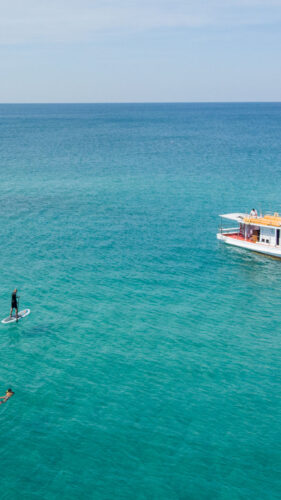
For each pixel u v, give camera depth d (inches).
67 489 1018.7
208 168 5689.0
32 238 2940.5
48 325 1793.8
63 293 2095.2
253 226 2822.3
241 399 1338.6
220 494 1010.1
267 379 1443.2
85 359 1550.2
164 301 2031.3
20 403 1307.8
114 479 1046.4
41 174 5408.5
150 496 1002.1
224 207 3752.5
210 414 1269.7
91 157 6914.4
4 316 1865.2
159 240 2947.8
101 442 1158.3
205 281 2279.8
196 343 1667.1
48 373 1464.1
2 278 2250.2
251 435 1190.3
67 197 4192.9
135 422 1234.0
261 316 1895.9
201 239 2984.7
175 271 2410.2
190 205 3846.0
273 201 3892.7
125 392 1366.9
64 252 2677.2
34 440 1163.9
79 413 1268.5
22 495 1000.2
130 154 7234.3
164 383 1414.9
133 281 2258.9
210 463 1095.6
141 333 1737.2
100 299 2041.1
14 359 1545.3
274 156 6756.9
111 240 2928.2
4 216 3499.0
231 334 1739.7
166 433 1193.4
